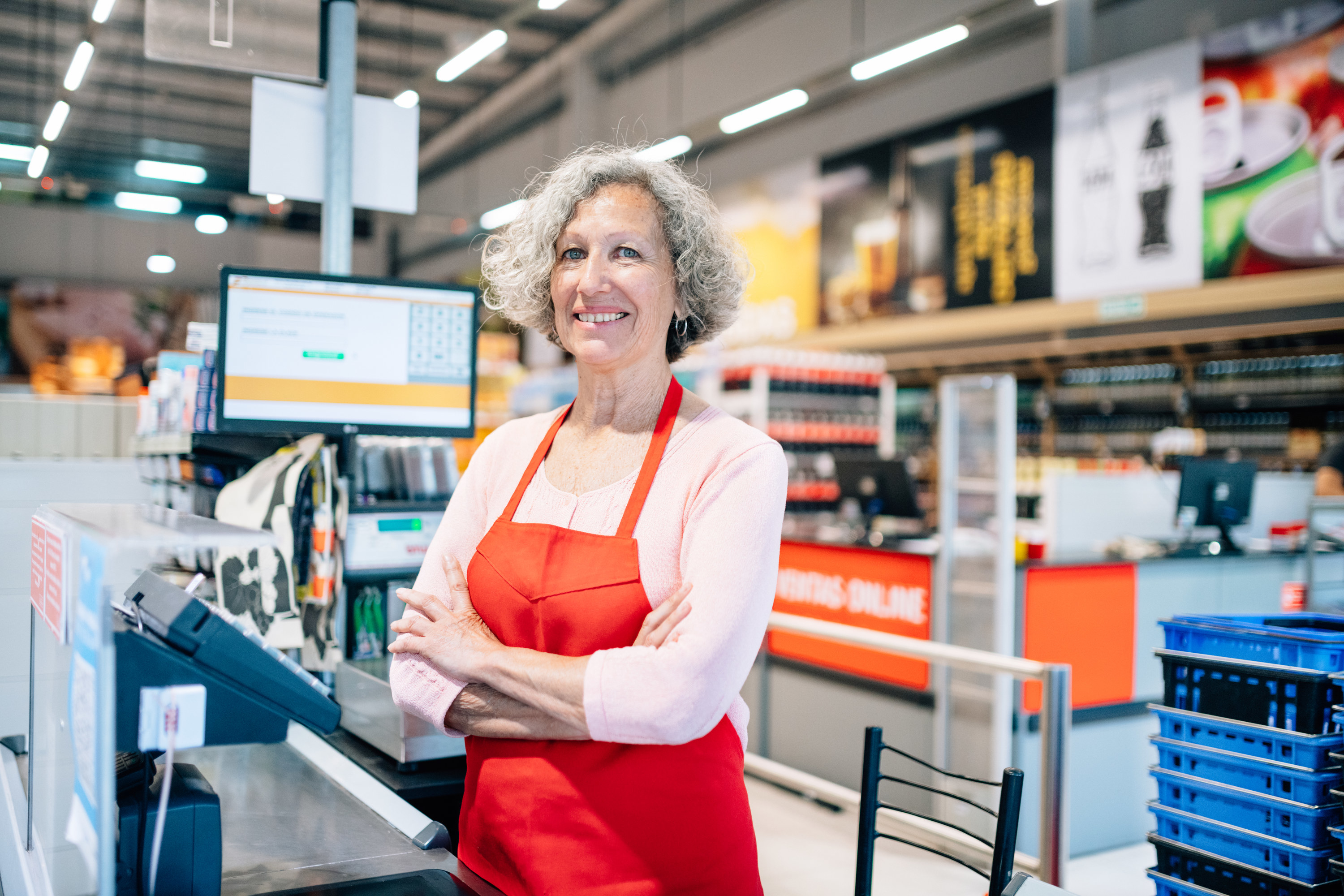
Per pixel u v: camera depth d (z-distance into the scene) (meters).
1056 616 3.89
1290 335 5.91
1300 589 3.84
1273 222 5.83
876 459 5.27
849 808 3.92
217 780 1.73
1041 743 2.53
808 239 9.17
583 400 1.35
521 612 1.23
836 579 4.55
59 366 13.72
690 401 1.31
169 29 2.42
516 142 13.02
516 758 1.20
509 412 10.77
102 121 12.18
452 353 2.28
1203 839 2.09
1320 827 1.90
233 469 2.37
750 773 4.75
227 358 2.04
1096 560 4.09
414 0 9.23
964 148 7.68
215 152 13.35
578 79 11.30
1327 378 6.26
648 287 1.26
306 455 2.07
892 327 8.30
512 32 10.17
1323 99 5.59
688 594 1.14
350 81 2.59
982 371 8.02
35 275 14.09
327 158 2.57
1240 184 5.98
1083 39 7.23
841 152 8.79
